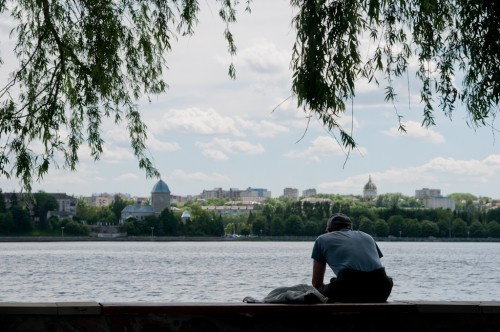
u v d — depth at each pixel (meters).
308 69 9.95
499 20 9.63
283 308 8.00
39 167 12.31
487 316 8.20
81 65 12.56
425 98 10.95
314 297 8.23
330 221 9.21
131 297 42.06
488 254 154.00
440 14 10.84
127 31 13.23
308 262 99.88
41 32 12.73
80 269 77.25
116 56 13.05
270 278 61.75
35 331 7.66
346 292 8.52
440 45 11.01
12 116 12.25
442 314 8.19
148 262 98.62
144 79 13.55
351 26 10.04
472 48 10.12
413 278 64.62
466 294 46.50
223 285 52.94
